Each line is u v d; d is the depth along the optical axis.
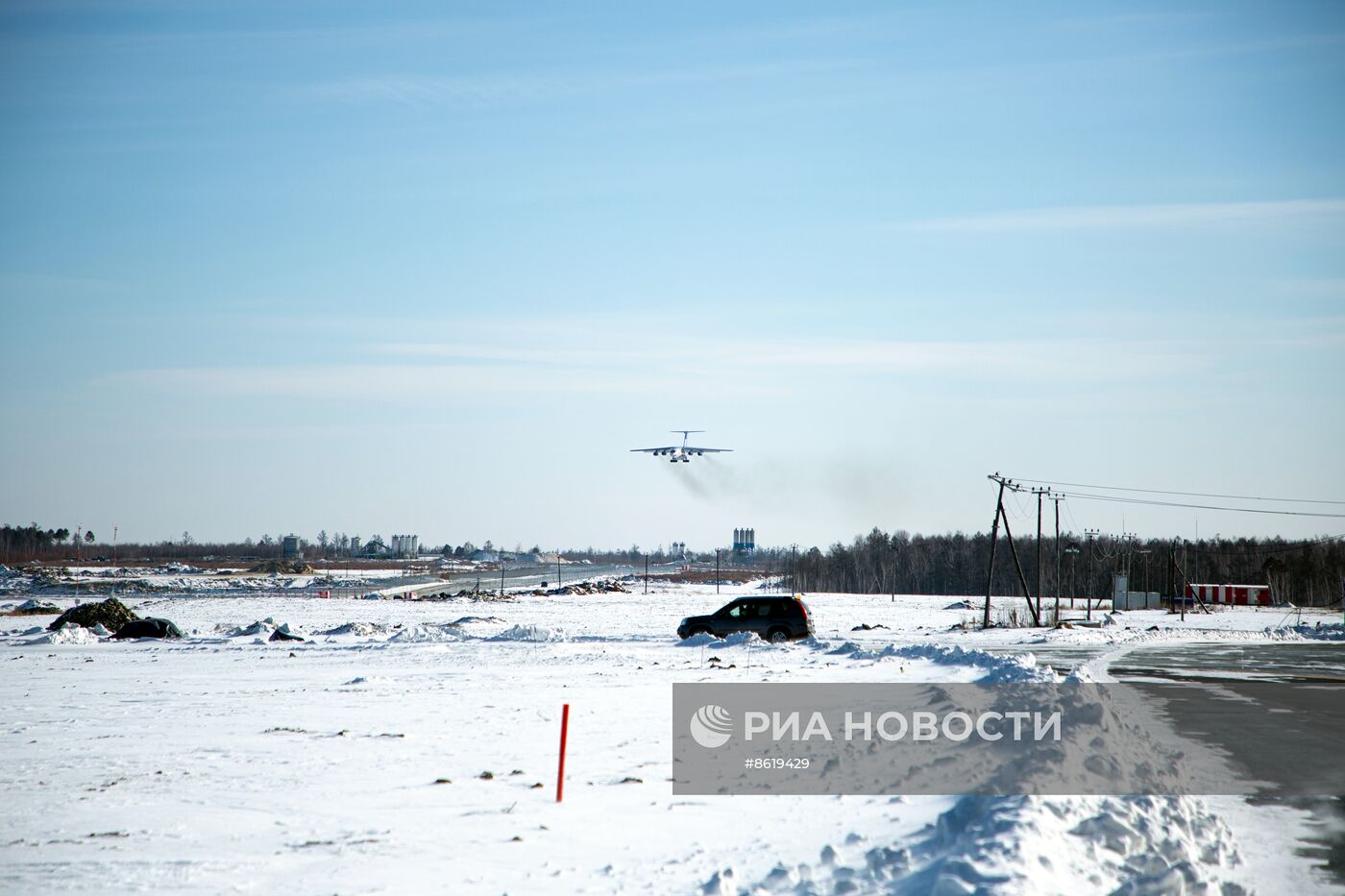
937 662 30.44
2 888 8.19
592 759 14.09
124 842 9.66
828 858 8.96
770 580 191.00
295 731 16.67
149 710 19.59
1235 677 28.53
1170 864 8.71
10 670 29.03
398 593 116.00
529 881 8.45
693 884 8.35
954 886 7.25
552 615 77.06
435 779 12.69
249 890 8.16
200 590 116.88
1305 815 11.37
